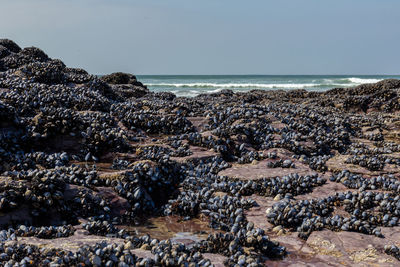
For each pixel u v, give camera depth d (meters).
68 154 10.36
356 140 14.65
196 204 8.06
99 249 4.96
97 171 9.04
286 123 14.27
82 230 6.45
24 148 10.11
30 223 6.68
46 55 29.42
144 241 5.85
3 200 6.51
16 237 5.69
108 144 10.62
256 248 6.16
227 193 8.75
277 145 12.25
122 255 5.00
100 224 6.70
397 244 6.51
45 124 10.57
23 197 6.82
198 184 9.29
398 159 11.40
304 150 12.23
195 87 73.00
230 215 7.59
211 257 5.70
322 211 7.72
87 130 10.66
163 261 4.97
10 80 14.97
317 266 5.77
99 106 14.01
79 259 4.75
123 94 30.31
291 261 5.94
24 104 12.24
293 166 10.52
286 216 7.25
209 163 10.74
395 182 9.17
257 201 8.38
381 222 7.42
